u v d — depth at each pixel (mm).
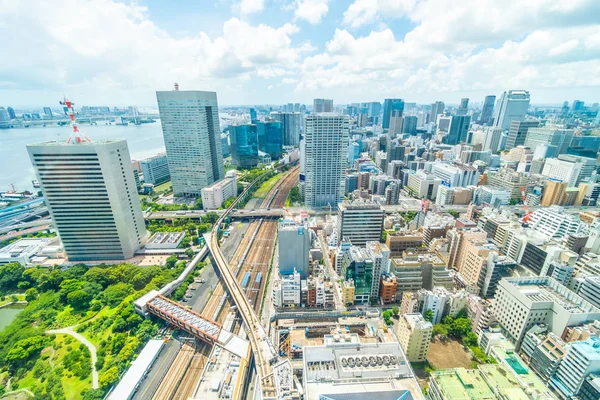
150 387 157500
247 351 171625
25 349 173625
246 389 157625
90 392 148375
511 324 182000
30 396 151500
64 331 195500
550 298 171750
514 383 130750
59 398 147500
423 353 168625
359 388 106250
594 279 196000
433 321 196000
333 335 133125
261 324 199500
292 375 138500
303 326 194625
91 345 183250
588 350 134875
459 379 132625
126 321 196125
